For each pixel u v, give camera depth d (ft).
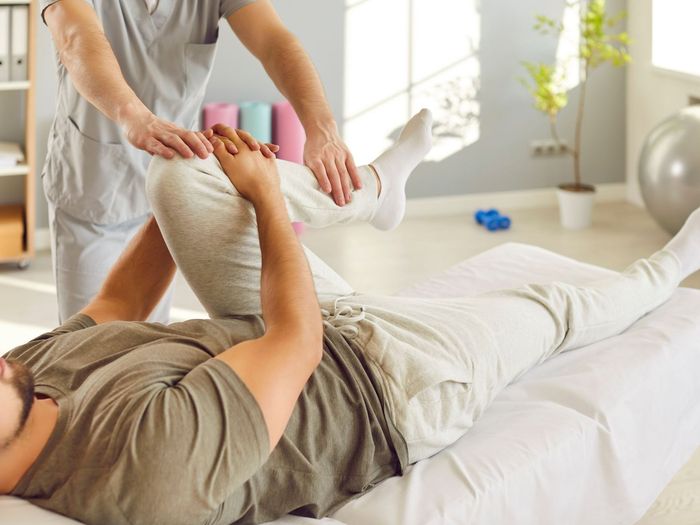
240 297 5.52
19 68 12.92
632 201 16.66
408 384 5.10
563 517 5.38
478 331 5.61
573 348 6.42
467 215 16.10
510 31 15.69
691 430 6.57
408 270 13.47
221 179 5.23
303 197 5.69
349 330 5.25
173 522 3.97
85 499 4.00
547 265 7.72
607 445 5.59
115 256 8.07
